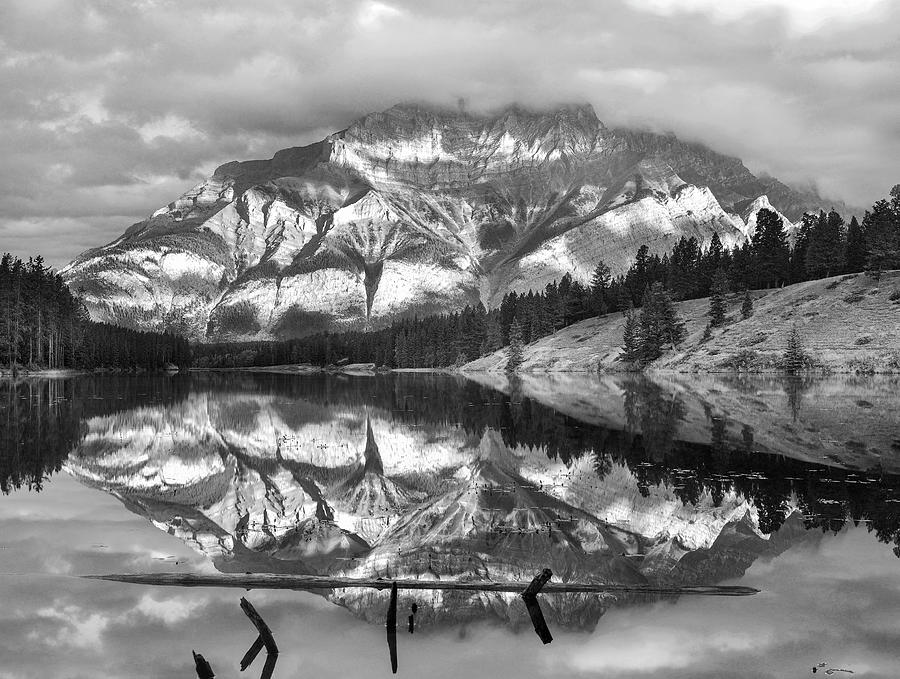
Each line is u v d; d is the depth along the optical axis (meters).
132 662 16.59
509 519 31.77
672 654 17.12
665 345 170.12
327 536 29.47
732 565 24.45
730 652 17.23
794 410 73.81
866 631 18.44
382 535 29.56
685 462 44.88
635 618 19.53
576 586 22.38
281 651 17.27
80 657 16.86
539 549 26.94
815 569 23.73
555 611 20.23
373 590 22.08
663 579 23.12
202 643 17.80
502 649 17.53
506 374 199.75
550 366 193.38
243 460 50.41
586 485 38.94
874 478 39.00
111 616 19.59
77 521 31.25
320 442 59.56
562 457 48.53
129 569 24.19
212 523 31.72
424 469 46.22
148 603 20.70
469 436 61.50
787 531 28.59
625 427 63.97
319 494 38.78
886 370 123.81
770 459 45.25
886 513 31.20
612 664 16.50
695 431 59.38
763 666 16.36
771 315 158.12
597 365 179.88
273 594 21.69
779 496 34.75
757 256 181.75
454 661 16.66
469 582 22.89
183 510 34.22
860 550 25.92
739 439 54.16
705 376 141.25
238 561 25.50
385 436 62.84
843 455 46.50
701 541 27.58
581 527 30.05
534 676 15.98
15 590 21.73
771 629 18.59
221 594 21.62
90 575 23.44
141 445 56.62
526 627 19.05
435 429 67.50
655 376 152.12
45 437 59.72
